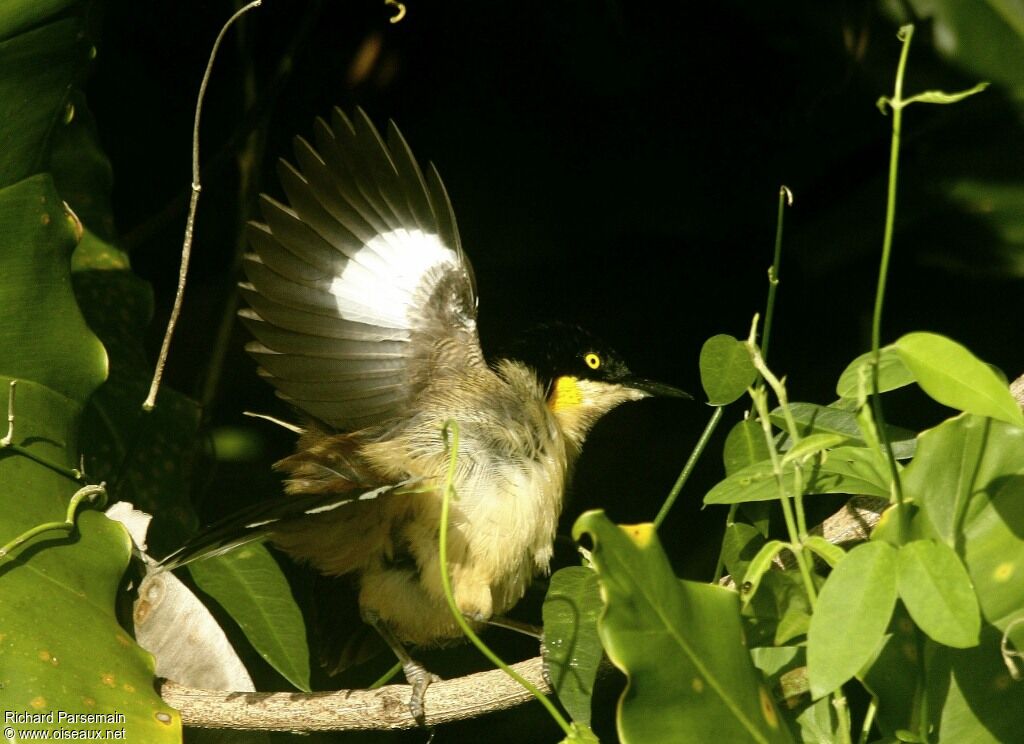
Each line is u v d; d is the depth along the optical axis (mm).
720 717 5637
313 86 13922
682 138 13297
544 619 7320
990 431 6520
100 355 8523
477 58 13727
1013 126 11445
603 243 13836
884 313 12773
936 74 11406
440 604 9125
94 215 10695
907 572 5555
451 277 9344
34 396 8273
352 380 9094
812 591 6234
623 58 13203
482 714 7758
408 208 9352
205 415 11602
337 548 9094
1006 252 11461
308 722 7863
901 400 12258
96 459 10094
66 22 8117
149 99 13938
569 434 10516
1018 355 12500
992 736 6277
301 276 9031
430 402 9062
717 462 13039
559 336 10773
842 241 12148
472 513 8852
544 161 13734
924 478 6586
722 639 5781
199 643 8453
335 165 9242
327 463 8805
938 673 6402
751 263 13523
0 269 8297
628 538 5637
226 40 13844
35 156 8359
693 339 13570
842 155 12570
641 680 5520
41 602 7355
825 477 6812
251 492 12469
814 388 12891
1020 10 11227
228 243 13828
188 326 13500
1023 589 6375
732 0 12531
